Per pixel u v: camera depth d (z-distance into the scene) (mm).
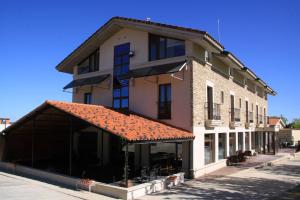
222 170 19703
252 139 31344
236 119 24156
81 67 23328
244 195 12867
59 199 11844
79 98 23125
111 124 14016
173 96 17781
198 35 16641
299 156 32250
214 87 20188
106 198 12117
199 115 17625
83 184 13664
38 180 15734
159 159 17953
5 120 28922
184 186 14688
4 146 19641
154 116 18516
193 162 16672
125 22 19688
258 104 34156
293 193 13352
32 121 18172
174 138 14805
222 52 19500
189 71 17266
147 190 13008
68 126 19922
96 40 21469
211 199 12133
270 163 24047
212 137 20016
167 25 17672
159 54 18844
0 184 14672
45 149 21031
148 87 18953
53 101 15742
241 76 27297
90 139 21688
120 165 19812
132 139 12352
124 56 20516
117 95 20609
